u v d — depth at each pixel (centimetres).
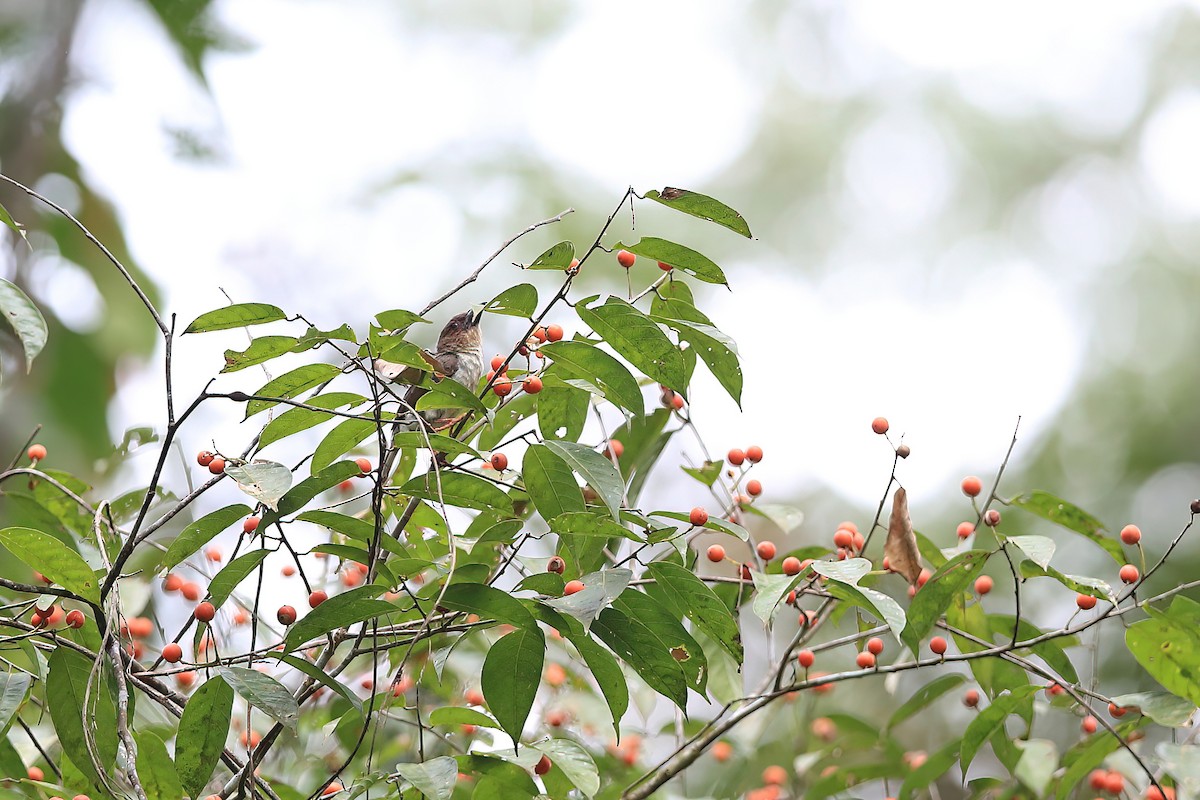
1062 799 347
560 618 321
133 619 350
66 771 333
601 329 329
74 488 351
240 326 322
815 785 365
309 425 329
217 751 320
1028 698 346
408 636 335
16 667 328
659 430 354
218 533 326
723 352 333
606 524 323
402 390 339
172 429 318
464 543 337
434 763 322
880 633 343
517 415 347
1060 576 333
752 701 351
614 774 362
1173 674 335
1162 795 336
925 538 349
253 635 324
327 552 327
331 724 358
